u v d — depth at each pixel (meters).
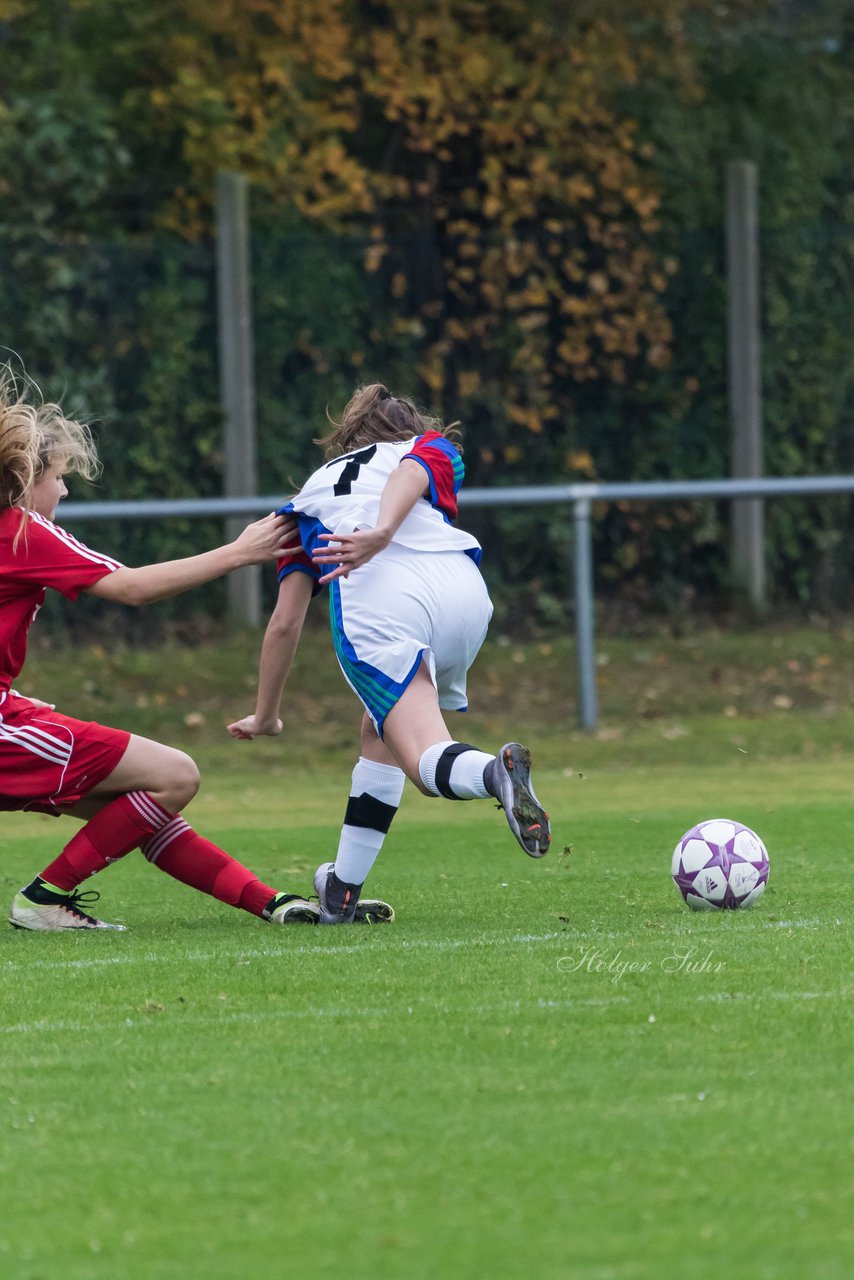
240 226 50.84
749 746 44.06
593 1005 14.87
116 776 19.97
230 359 51.12
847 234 57.25
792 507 57.53
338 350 53.06
